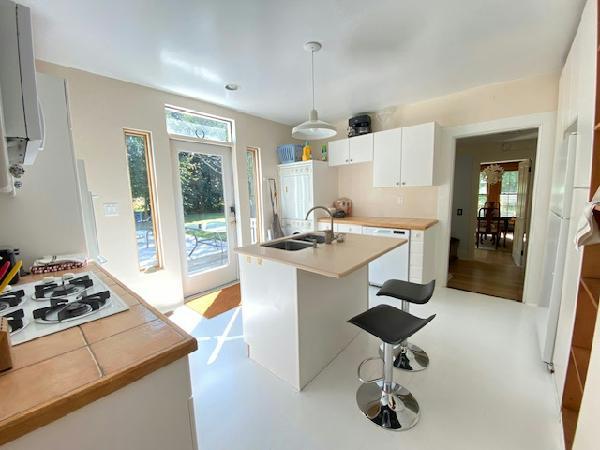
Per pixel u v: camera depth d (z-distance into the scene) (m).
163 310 2.96
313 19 1.71
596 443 0.84
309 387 1.79
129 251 2.68
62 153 1.68
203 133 3.36
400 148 3.29
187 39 1.88
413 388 1.74
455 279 3.78
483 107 2.94
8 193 1.51
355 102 3.33
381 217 3.87
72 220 1.73
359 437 1.42
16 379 0.61
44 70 2.15
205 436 1.45
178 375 0.75
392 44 2.02
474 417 1.51
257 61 2.22
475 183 4.78
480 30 1.86
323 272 1.44
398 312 1.62
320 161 3.94
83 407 0.59
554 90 2.57
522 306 2.85
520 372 1.85
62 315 0.90
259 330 2.00
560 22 1.77
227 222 3.74
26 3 1.48
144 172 2.84
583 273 1.30
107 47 1.96
